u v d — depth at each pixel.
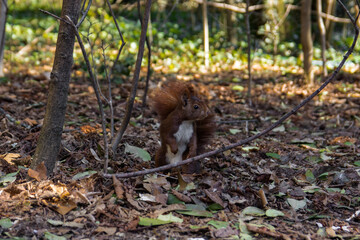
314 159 5.45
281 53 14.73
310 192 4.40
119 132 4.71
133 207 3.80
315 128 7.20
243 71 12.03
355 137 6.62
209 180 4.25
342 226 3.76
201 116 4.16
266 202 3.99
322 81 10.64
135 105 7.79
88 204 3.79
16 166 4.45
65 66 4.04
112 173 4.27
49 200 3.81
